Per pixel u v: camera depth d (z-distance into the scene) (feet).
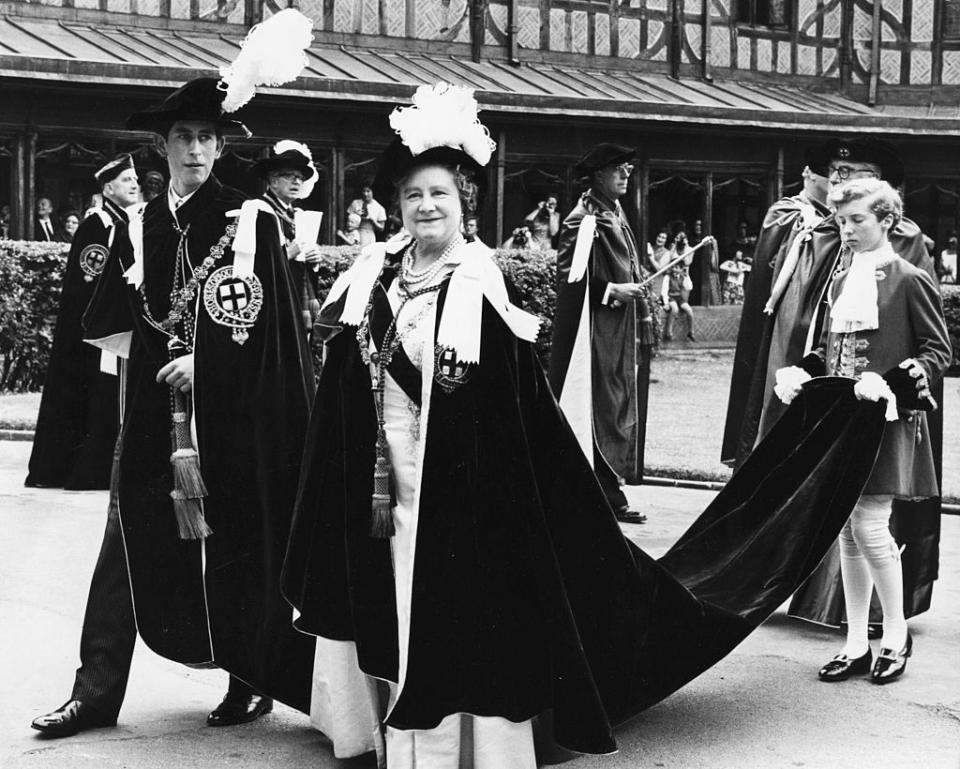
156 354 17.93
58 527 31.60
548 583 15.61
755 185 86.48
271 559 17.56
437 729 15.57
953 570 28.76
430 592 15.44
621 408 35.17
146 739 17.85
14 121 65.26
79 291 36.32
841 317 21.16
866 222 21.20
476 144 15.72
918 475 21.56
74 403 36.70
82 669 18.21
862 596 21.38
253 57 17.58
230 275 17.74
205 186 18.13
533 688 15.57
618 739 18.16
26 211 65.67
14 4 68.90
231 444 17.63
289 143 32.58
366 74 73.41
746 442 26.11
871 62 92.79
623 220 35.99
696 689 20.44
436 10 79.92
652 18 86.69
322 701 17.12
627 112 78.69
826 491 20.01
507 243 77.15
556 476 16.38
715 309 84.12
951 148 90.07
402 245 16.22
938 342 20.84
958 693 20.40
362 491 15.92
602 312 35.01
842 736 18.43
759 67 90.74
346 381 16.11
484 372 15.53
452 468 15.52
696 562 20.30
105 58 65.77
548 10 83.35
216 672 21.06
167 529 17.81
